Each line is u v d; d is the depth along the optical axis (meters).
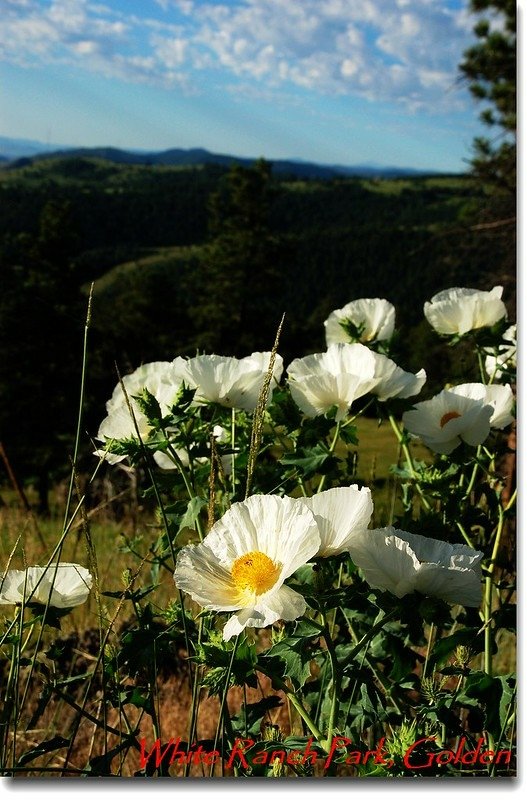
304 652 1.40
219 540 1.37
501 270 10.56
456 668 1.55
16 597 1.63
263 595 1.25
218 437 2.03
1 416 23.66
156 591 2.98
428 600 1.32
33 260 25.88
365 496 1.34
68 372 24.48
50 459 23.73
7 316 24.06
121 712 1.63
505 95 11.04
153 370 2.00
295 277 80.75
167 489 1.77
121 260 94.31
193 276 34.09
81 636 3.00
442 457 2.05
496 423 2.16
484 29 11.01
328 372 1.92
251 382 1.85
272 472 1.85
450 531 1.98
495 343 2.38
